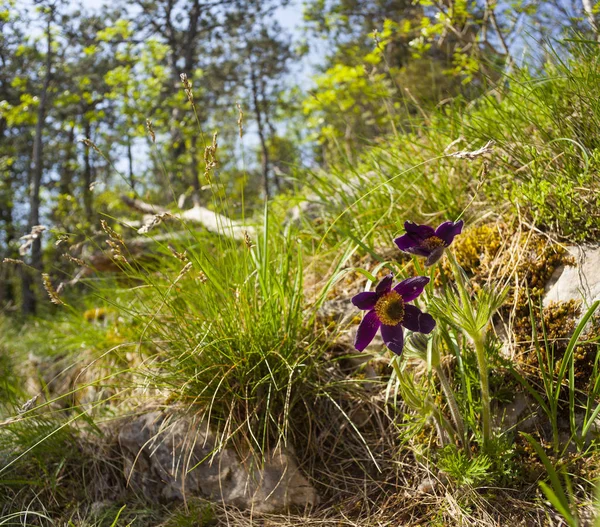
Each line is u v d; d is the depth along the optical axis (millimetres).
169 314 623
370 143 809
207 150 521
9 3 2246
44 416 664
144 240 962
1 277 3178
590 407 427
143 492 536
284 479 483
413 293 380
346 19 2180
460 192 646
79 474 578
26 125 4902
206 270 570
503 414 453
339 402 542
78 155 4328
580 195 525
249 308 526
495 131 625
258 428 497
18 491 570
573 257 505
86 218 2156
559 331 473
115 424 596
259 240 643
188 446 515
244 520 476
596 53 580
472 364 474
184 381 530
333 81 1415
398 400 523
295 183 895
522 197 548
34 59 3189
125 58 2801
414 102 731
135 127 2951
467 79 818
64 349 873
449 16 960
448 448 427
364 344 380
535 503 404
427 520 429
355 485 484
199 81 4840
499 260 544
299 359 516
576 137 552
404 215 661
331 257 703
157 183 3262
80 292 1245
